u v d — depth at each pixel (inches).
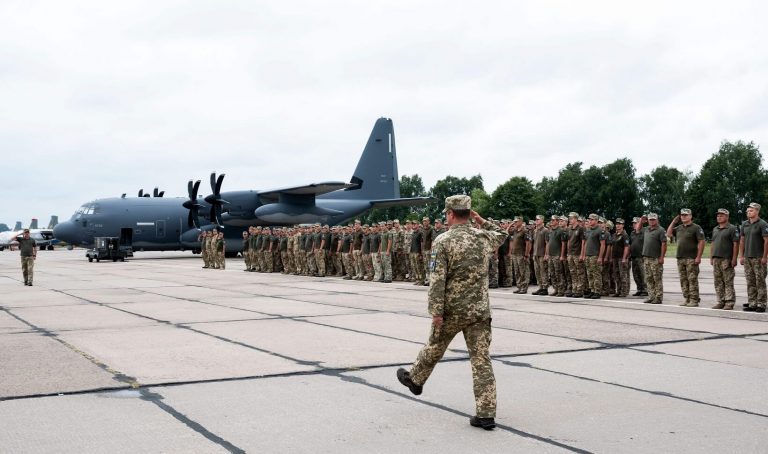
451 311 210.1
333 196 1893.5
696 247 546.3
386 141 1993.1
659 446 187.3
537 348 346.0
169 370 295.9
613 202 4478.3
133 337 391.5
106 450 186.4
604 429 204.2
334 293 692.1
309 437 198.8
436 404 236.8
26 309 542.6
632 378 274.7
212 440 195.9
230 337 390.3
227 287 776.3
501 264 787.4
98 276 989.2
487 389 206.5
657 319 466.3
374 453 184.4
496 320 462.3
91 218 1556.3
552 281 674.2
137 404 237.8
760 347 347.9
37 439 196.4
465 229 214.2
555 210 4854.8
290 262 1047.6
